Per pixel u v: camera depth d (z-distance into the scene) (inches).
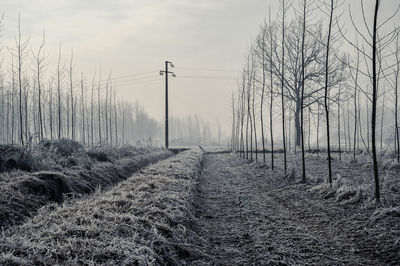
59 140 703.7
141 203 305.1
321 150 1264.8
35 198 355.3
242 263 237.9
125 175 661.9
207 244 278.2
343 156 1018.7
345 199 392.5
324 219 343.6
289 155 1185.4
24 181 370.0
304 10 552.4
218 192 535.8
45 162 495.5
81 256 183.9
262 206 423.5
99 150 754.8
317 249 259.9
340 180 454.6
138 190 378.3
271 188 561.9
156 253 212.8
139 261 186.1
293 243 272.4
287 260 235.9
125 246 198.2
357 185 450.6
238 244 279.1
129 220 251.9
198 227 320.2
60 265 170.4
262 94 872.9
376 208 331.0
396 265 223.9
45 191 376.5
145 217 266.5
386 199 351.9
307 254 248.4
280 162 959.6
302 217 366.0
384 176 556.7
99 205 287.3
